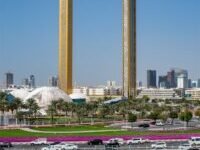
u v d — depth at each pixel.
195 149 129.62
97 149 137.62
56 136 175.62
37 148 142.50
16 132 199.12
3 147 147.25
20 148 143.00
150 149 137.12
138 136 171.88
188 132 197.25
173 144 152.38
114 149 137.25
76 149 136.62
